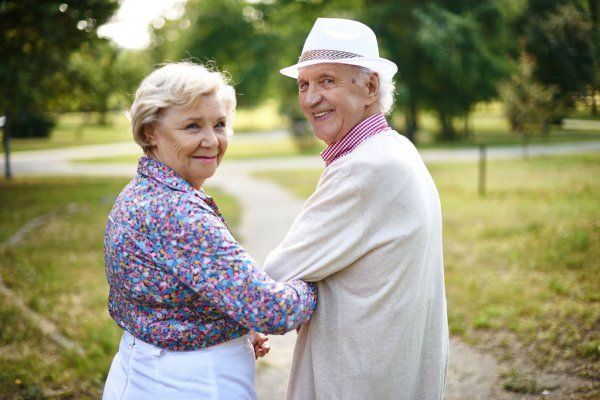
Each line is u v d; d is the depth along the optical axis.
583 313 3.68
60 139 32.31
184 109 1.44
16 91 10.87
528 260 5.11
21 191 12.09
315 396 1.68
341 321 1.60
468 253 5.67
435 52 19.59
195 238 1.38
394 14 21.27
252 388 1.58
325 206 1.58
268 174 16.52
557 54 5.90
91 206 9.96
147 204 1.41
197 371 1.45
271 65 32.38
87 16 10.09
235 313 1.39
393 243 1.55
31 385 3.01
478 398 2.86
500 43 17.06
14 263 5.72
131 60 15.48
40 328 3.81
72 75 12.53
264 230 7.91
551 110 6.60
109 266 1.47
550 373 3.00
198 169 1.48
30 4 9.56
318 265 1.55
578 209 7.09
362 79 1.67
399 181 1.55
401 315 1.58
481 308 4.06
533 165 12.53
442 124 25.66
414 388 1.66
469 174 12.87
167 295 1.40
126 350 1.55
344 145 1.71
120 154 24.23
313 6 23.67
